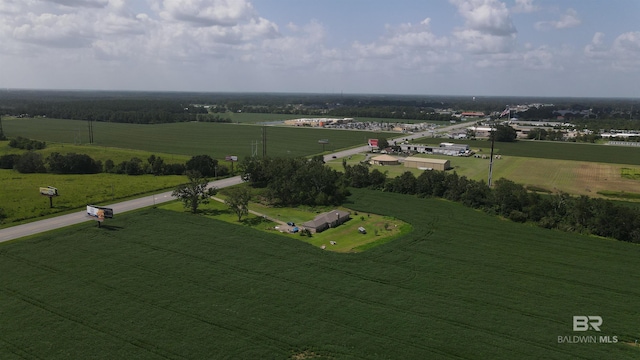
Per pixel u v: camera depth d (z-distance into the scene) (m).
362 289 66.62
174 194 106.69
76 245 81.38
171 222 96.69
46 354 49.25
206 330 54.56
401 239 89.69
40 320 56.09
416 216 107.31
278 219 103.94
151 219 98.50
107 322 56.00
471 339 53.88
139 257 76.75
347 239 90.69
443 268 75.38
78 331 53.88
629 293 67.19
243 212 101.75
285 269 73.31
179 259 76.31
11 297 61.59
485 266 76.56
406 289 67.06
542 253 83.12
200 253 79.25
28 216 98.38
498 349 51.88
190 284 66.94
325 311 59.81
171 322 56.25
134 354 49.56
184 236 87.88
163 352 50.00
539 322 58.25
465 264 77.25
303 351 50.84
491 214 109.38
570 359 50.25
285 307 60.62
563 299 64.81
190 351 50.34
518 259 80.00
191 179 109.75
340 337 53.69
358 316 58.72
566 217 99.81
